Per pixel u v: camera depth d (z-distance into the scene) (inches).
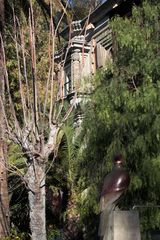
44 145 432.8
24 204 815.1
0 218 578.2
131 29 614.2
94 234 609.9
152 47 597.9
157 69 571.5
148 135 548.4
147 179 545.0
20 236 631.2
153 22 623.5
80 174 666.2
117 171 386.9
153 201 544.1
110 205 382.0
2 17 629.9
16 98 860.6
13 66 885.8
